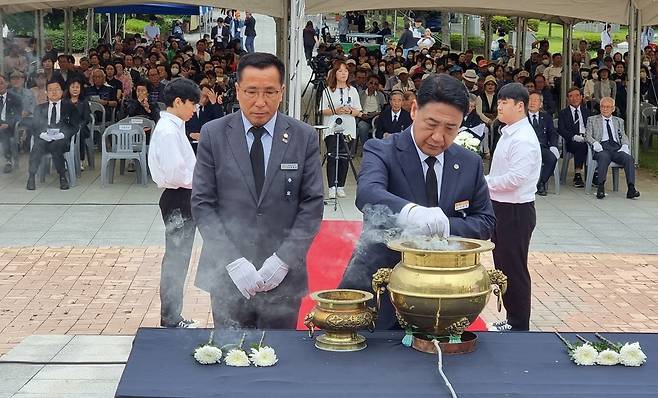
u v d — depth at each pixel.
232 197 3.67
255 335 2.83
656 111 15.66
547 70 18.78
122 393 2.27
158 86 13.34
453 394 2.25
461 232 3.20
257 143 3.71
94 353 5.13
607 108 11.47
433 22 33.47
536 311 6.55
